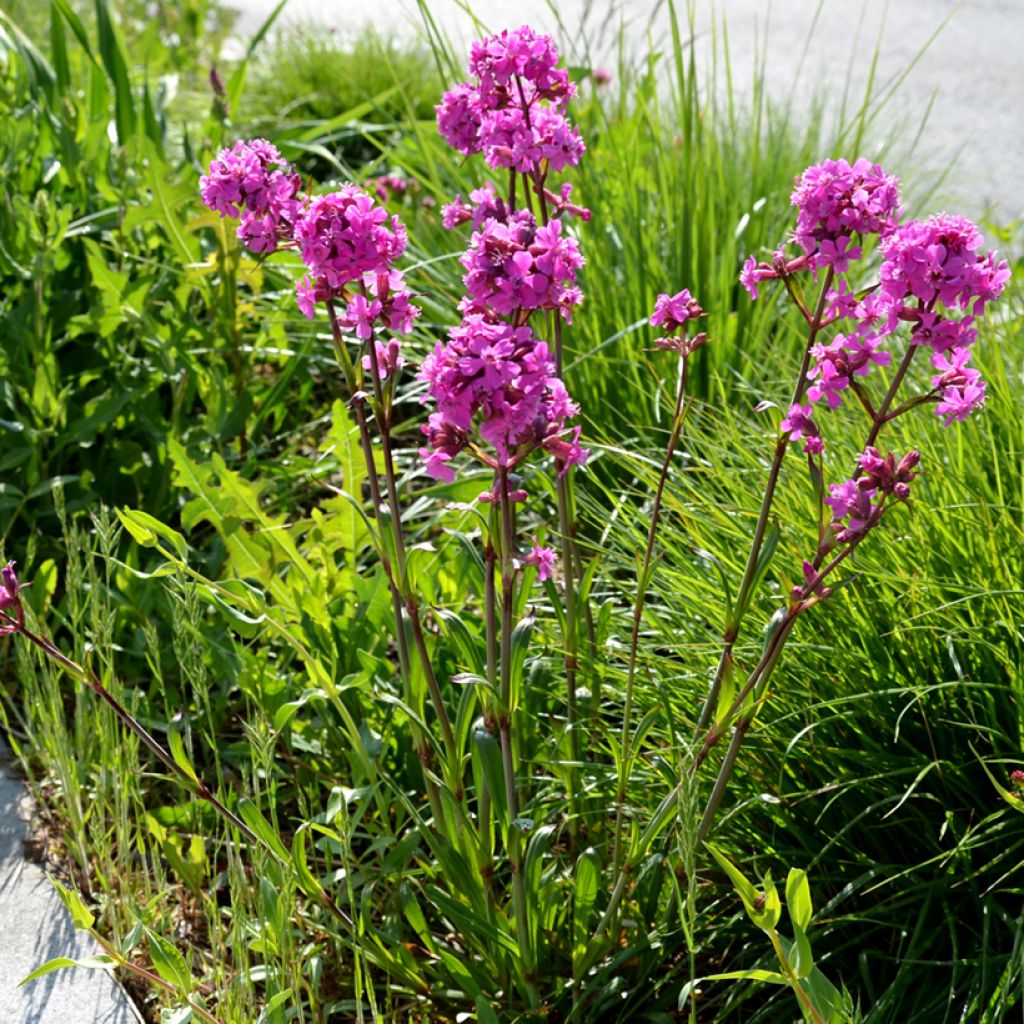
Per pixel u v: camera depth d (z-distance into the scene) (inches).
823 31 391.9
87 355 148.3
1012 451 104.2
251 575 110.3
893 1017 84.7
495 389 66.1
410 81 279.4
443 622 81.9
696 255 156.1
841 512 73.3
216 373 143.3
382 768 105.9
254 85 304.2
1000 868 90.0
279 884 82.3
